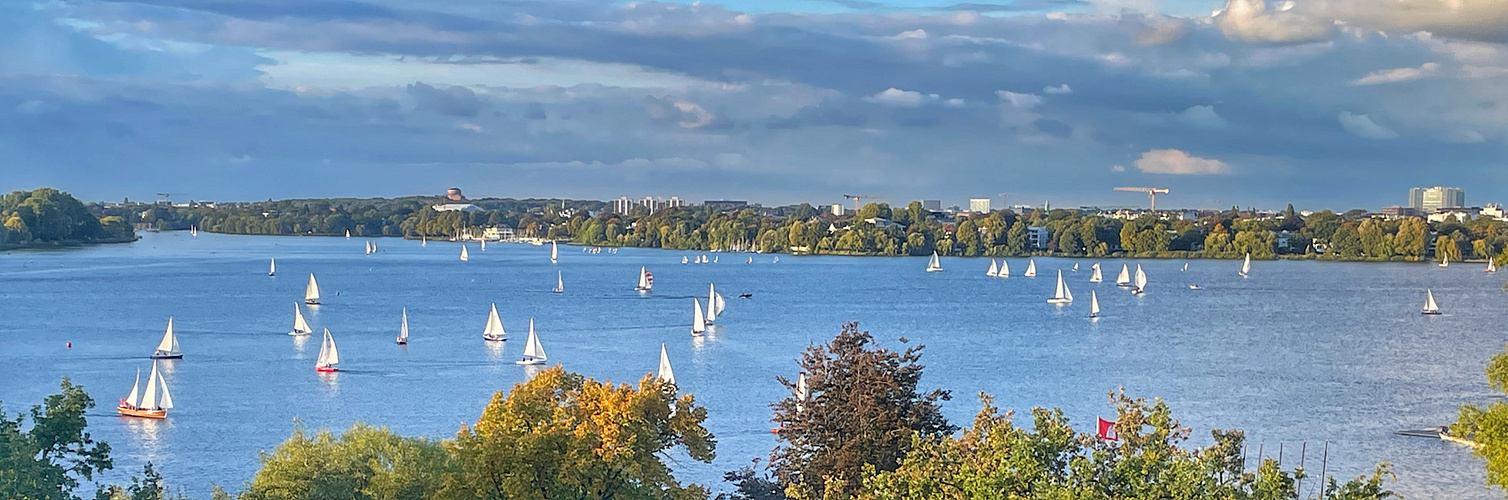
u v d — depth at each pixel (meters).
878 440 69.38
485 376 169.50
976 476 45.59
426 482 59.34
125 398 147.00
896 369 71.81
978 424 51.31
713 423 129.12
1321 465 111.75
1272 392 158.12
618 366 183.75
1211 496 43.19
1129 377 173.12
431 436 124.94
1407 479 104.62
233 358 185.50
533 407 60.84
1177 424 50.88
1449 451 116.00
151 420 131.38
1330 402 149.25
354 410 140.50
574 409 61.56
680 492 60.09
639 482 63.66
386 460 61.94
